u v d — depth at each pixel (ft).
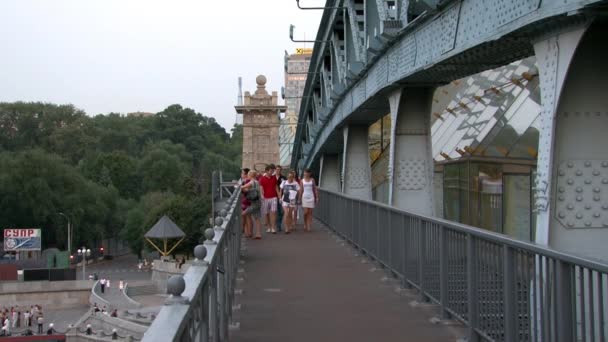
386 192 95.81
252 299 33.40
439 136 73.97
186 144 499.51
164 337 9.09
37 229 242.99
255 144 298.56
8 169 253.24
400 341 24.75
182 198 255.50
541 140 23.71
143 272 257.55
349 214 57.62
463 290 25.09
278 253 51.70
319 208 86.02
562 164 22.86
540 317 17.52
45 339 147.84
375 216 44.83
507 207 56.03
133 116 528.22
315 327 27.25
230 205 35.68
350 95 69.10
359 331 26.43
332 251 52.60
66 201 261.85
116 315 151.74
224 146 529.86
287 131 344.08
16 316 174.60
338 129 83.92
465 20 31.86
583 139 22.89
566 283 16.07
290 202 68.54
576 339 15.69
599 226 22.75
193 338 12.59
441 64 37.24
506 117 62.13
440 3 34.91
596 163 22.81
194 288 12.84
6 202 250.57
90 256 291.58
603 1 19.34
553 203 22.70
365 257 48.49
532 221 53.62
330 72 87.61
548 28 23.38
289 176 69.00
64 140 373.40
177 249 242.99
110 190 305.32
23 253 250.78
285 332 26.45
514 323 19.43
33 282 190.60
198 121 519.60
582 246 22.72
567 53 22.35
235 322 28.07
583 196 22.79
